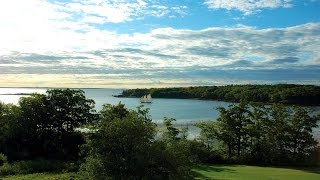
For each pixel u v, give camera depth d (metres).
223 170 60.84
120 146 36.75
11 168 55.16
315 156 72.38
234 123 74.19
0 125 73.88
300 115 73.75
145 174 36.41
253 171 60.38
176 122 126.94
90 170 36.53
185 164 39.12
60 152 72.25
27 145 73.31
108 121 39.34
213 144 80.19
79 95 78.50
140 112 54.34
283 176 56.22
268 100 177.88
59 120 75.44
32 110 74.19
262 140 74.06
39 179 48.59
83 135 75.06
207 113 172.00
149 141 37.97
